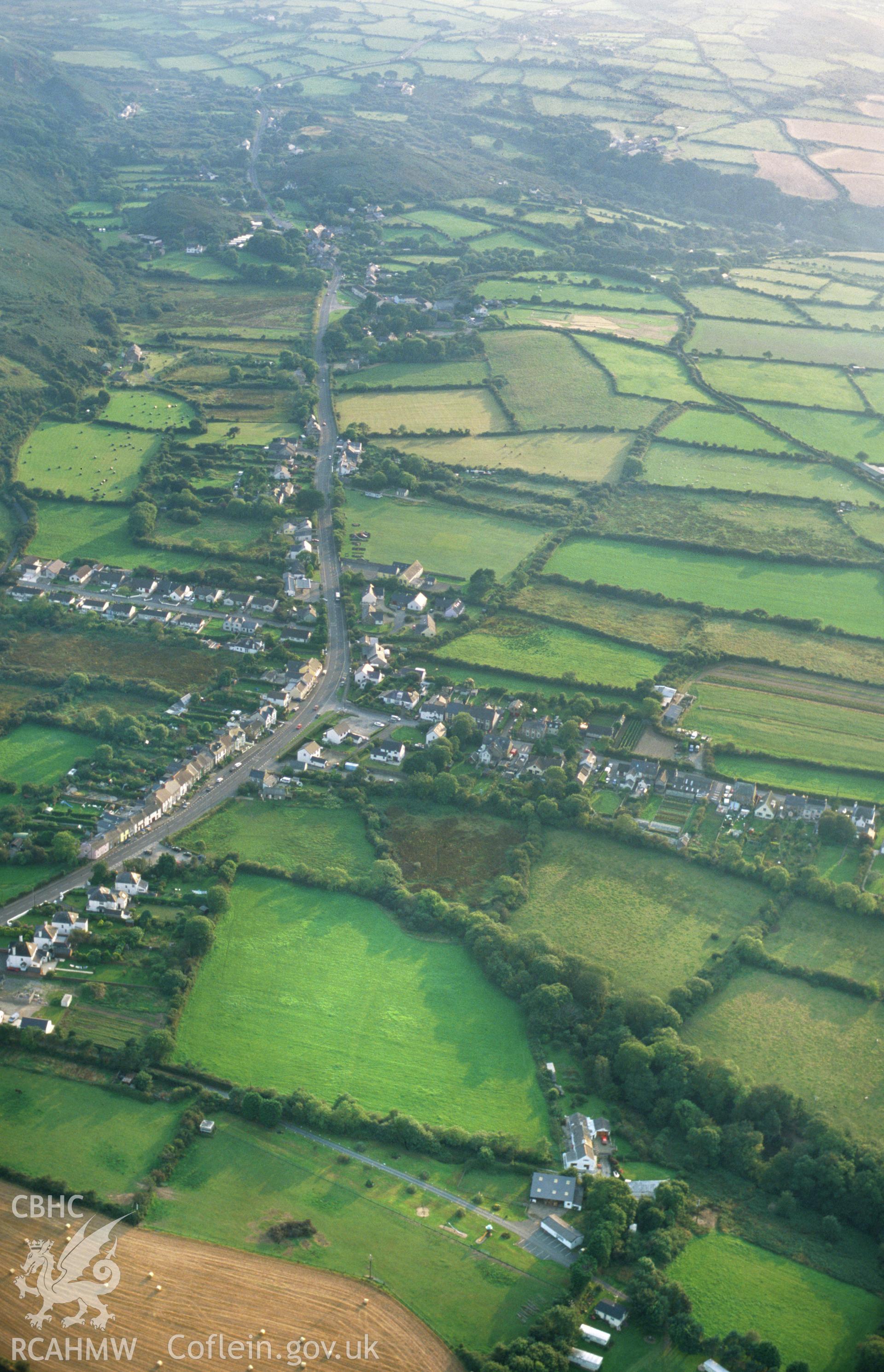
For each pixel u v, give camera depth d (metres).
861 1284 194.50
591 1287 190.88
